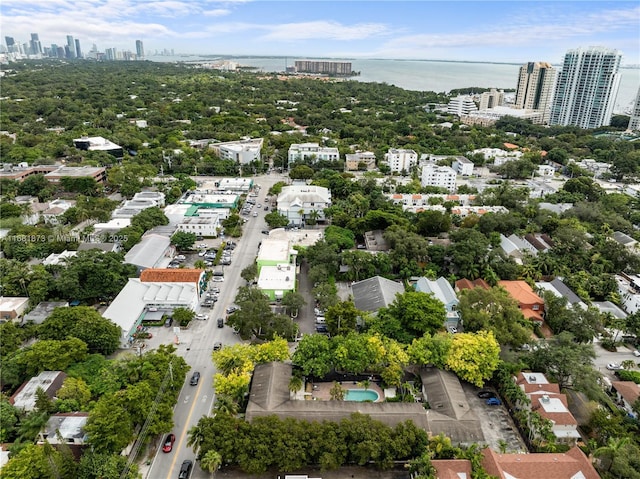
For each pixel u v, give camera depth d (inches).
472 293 5182.1
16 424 3609.7
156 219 7780.5
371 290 5718.5
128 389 3666.3
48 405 3641.7
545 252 6988.2
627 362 4702.3
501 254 6471.5
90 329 4544.8
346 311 4881.9
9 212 7647.6
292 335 5032.0
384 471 3508.9
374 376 4522.6
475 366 4261.8
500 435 3868.1
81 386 3875.5
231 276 6491.1
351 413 3676.2
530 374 4303.6
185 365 4232.3
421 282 6097.4
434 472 3225.9
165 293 5541.3
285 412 3720.5
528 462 3307.1
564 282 6274.6
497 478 3164.4
